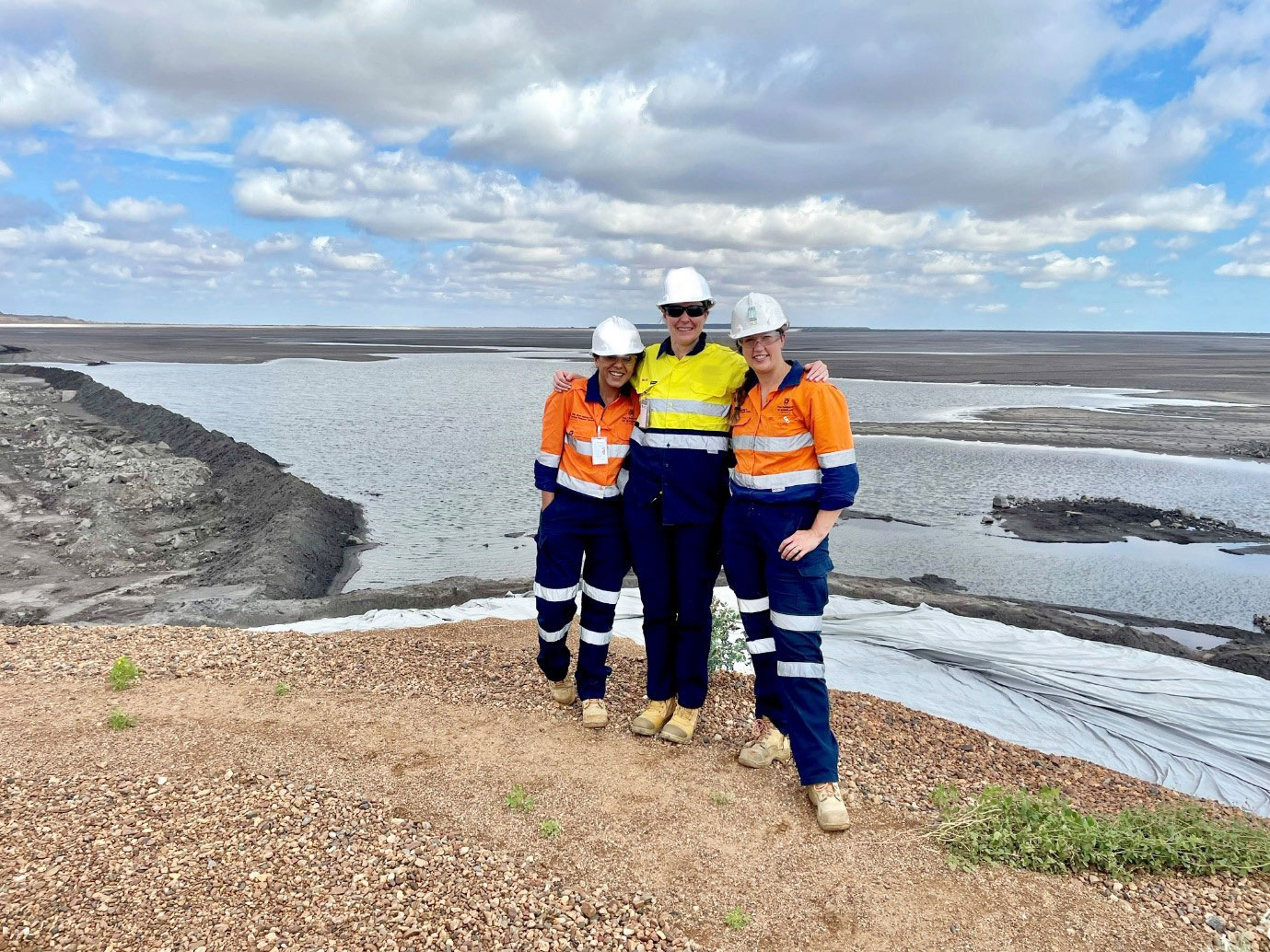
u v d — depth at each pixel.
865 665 8.50
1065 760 5.71
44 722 4.80
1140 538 17.25
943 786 4.63
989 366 80.81
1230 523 18.38
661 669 5.02
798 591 4.27
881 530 17.86
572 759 4.68
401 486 22.81
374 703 5.34
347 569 15.55
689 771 4.61
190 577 14.31
